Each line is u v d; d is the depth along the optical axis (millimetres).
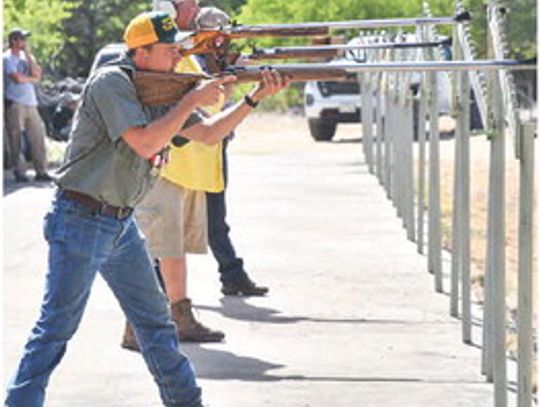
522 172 10719
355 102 45625
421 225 20719
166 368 10648
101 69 10133
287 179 32375
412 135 22250
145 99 10203
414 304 16734
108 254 10273
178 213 14023
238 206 26891
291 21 46500
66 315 10148
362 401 12258
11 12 41125
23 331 14969
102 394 12430
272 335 14883
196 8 14453
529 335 10898
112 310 16000
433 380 13031
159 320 10648
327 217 25109
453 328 15352
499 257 11625
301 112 58688
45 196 28219
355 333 15023
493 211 11758
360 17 44250
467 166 14578
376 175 31875
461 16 13008
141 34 10297
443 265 19656
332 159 38312
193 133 10688
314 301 16828
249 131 51688
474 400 12320
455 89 14609
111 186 10055
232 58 12203
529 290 10844
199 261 19688
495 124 11633
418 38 18562
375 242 21984
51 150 35469
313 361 13719
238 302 16719
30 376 10125
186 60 12953
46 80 47625
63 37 49750
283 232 23125
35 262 19688
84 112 10055
